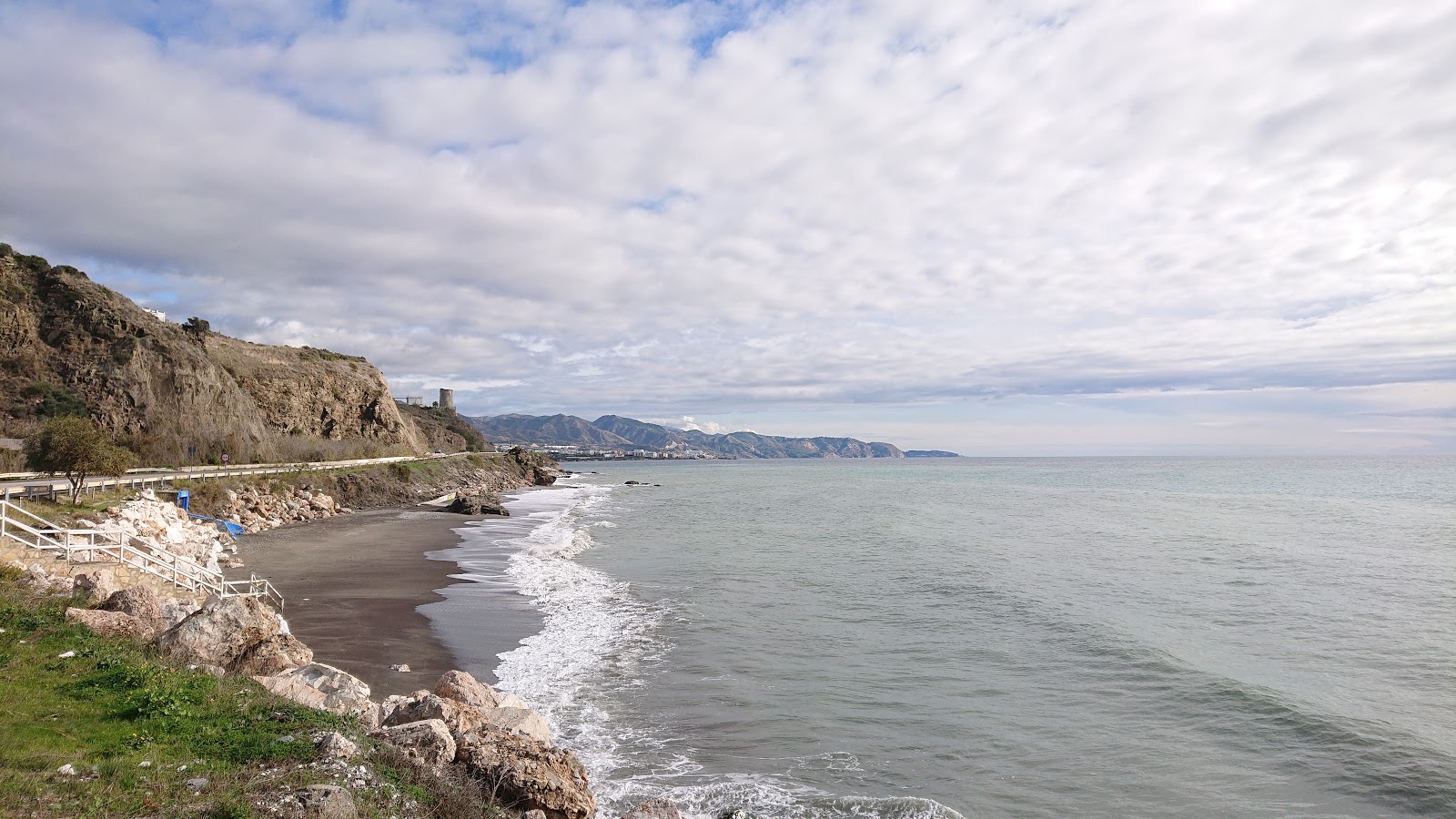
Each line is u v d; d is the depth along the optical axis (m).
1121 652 18.39
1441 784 11.82
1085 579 28.34
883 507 64.81
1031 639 19.81
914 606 23.67
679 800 11.21
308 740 8.73
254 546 35.78
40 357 49.72
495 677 16.73
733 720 14.38
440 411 164.88
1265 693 15.56
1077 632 20.27
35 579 15.90
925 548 37.19
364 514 56.50
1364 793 11.63
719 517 57.25
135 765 7.57
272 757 8.20
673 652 18.69
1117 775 12.21
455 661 17.94
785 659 18.17
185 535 29.92
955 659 18.16
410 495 70.19
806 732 13.84
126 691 9.61
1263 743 13.42
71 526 23.42
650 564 32.59
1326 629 20.84
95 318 53.34
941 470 190.75
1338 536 41.31
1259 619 21.95
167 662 11.50
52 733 8.13
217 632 12.70
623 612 23.02
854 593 25.70
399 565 31.91
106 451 29.12
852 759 12.71
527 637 20.11
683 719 14.41
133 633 13.12
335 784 7.54
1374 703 15.14
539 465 139.50
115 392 50.34
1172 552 35.19
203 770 7.73
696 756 12.77
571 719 14.37
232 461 56.16
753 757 12.77
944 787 11.77
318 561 32.59
